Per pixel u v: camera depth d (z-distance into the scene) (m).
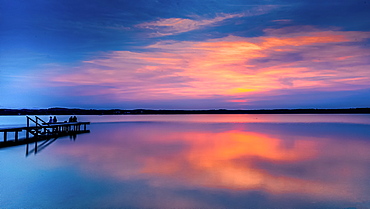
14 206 8.13
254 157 15.57
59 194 9.13
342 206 8.07
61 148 19.08
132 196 8.95
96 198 8.79
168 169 12.61
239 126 46.19
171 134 30.33
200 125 50.22
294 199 8.68
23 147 19.53
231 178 11.04
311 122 61.47
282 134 30.22
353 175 11.55
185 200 8.59
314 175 11.51
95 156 15.98
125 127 43.81
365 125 47.25
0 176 11.35
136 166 13.24
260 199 8.68
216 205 8.22
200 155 16.28
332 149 18.73
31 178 11.07
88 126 46.81
